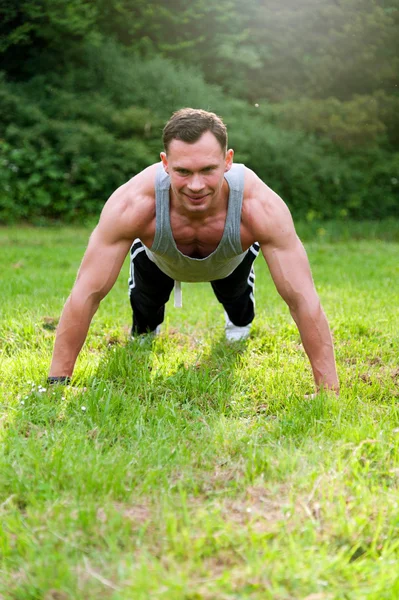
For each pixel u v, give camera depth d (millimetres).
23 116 16047
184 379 4152
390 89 19922
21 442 3139
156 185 3771
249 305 5078
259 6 20266
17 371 4223
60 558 2346
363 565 2336
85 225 15047
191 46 19875
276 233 3814
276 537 2482
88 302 3891
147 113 16891
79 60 18156
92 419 3545
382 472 2908
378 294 7320
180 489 2723
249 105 19641
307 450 3148
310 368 4516
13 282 7469
